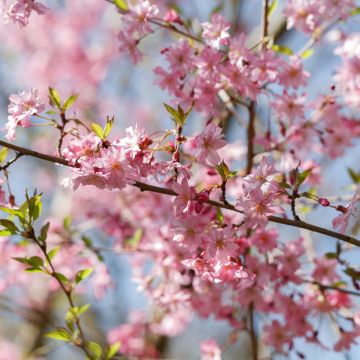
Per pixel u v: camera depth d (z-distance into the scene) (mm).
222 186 2971
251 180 2949
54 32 10039
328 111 5266
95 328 8227
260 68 3859
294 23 4223
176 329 6398
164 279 4930
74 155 2947
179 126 3018
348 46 5117
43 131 9422
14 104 3234
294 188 3061
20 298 7500
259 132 5254
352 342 4535
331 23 4602
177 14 4402
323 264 4598
